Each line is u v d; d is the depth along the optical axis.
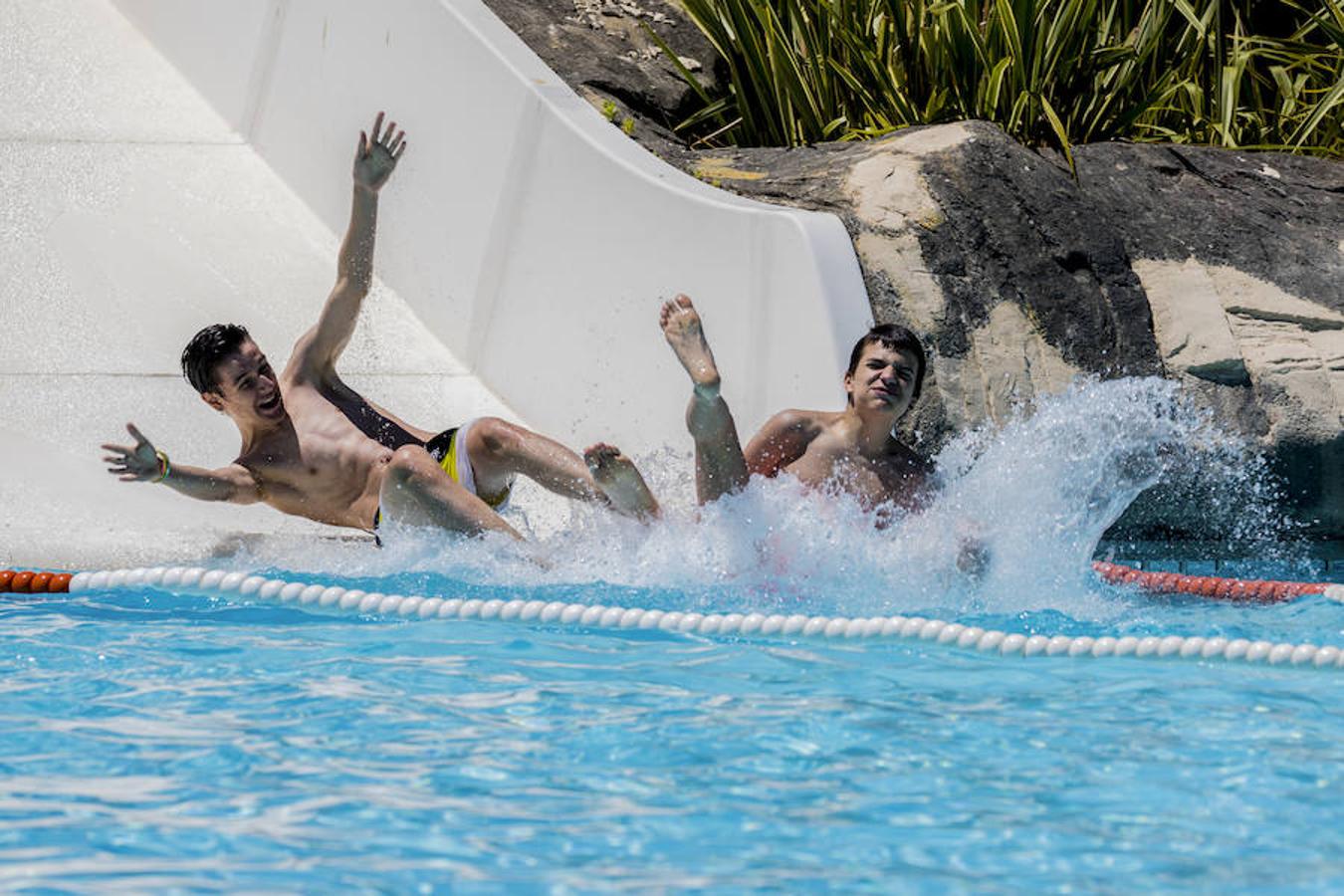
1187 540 16.58
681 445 16.41
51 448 16.17
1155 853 6.12
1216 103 21.38
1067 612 12.30
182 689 8.99
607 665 9.98
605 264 17.73
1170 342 17.28
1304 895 5.64
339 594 12.06
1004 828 6.44
